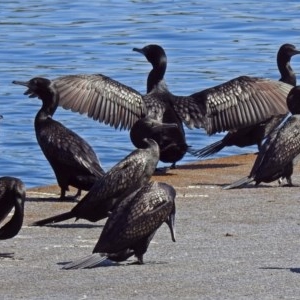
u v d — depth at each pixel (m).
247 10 41.09
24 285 11.45
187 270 12.09
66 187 16.16
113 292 11.17
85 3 42.94
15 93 28.17
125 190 13.94
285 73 20.58
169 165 20.61
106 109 17.92
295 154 16.75
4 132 24.89
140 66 31.14
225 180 17.64
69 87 17.83
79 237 13.82
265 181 16.91
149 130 15.57
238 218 14.79
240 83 18.69
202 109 18.47
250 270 12.08
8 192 12.74
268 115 18.52
